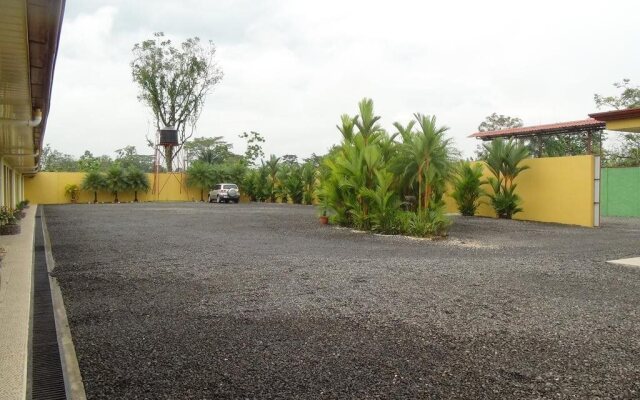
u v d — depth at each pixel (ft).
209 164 139.95
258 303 17.38
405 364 11.51
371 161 47.34
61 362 11.68
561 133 86.33
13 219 44.14
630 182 74.49
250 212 76.07
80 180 123.44
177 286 20.34
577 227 52.75
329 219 53.57
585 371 11.11
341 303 17.34
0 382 10.34
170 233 43.57
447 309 16.51
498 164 63.72
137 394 9.88
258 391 10.00
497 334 13.84
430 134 44.04
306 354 12.19
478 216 68.44
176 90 155.63
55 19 14.16
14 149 48.60
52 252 30.99
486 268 24.77
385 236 42.06
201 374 10.91
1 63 18.04
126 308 16.74
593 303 17.43
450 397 9.75
